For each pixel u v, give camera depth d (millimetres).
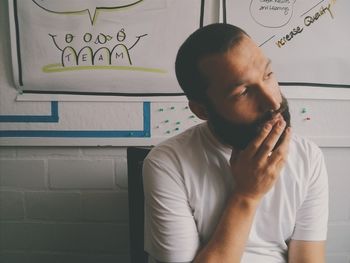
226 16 1000
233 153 643
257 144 592
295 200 666
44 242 1143
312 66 1034
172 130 1055
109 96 1037
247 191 606
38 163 1092
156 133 1058
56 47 1013
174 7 998
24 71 1021
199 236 676
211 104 609
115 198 1105
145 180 659
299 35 1021
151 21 1005
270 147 583
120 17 1002
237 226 598
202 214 655
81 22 1002
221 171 657
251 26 1009
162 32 1009
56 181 1101
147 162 665
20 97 1035
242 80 546
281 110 594
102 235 1132
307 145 699
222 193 655
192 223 638
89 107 1044
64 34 1007
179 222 618
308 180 670
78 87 1032
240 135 614
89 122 1051
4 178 1103
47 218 1126
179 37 1011
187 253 612
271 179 594
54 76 1026
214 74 563
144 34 1011
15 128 1055
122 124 1053
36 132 1057
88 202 1111
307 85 1041
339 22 1022
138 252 849
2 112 1048
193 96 648
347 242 1142
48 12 997
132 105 1044
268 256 670
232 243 590
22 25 1001
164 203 625
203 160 657
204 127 696
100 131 1056
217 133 647
